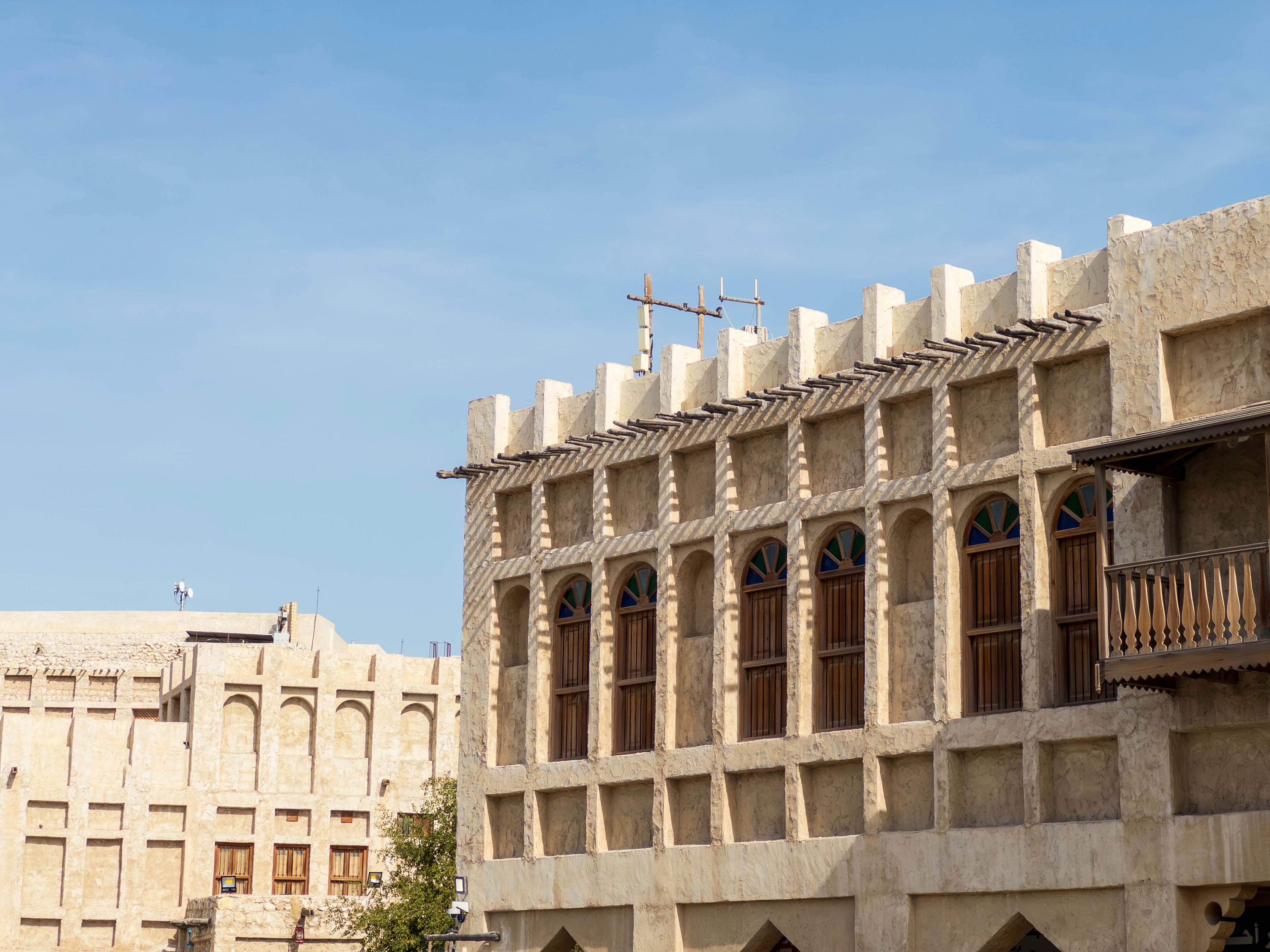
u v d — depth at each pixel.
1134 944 26.09
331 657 66.44
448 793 53.75
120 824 63.47
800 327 31.98
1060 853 27.12
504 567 36.84
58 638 77.44
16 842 62.22
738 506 32.94
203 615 81.88
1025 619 28.14
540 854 35.16
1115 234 27.97
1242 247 26.44
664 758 33.00
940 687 29.03
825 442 31.83
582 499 36.00
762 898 31.00
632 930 33.06
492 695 36.59
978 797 28.75
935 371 29.88
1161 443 25.16
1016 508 28.97
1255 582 25.56
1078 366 28.53
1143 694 26.53
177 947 61.91
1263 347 26.41
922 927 28.92
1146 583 25.59
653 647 34.09
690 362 34.28
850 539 31.22
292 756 65.50
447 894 51.69
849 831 30.41
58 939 62.09
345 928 58.84
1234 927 25.70
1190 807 26.20
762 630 32.28
